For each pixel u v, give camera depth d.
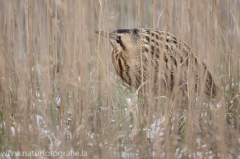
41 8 14.14
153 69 12.62
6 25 13.26
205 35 13.28
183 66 13.46
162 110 13.43
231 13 14.29
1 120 12.84
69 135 12.70
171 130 12.55
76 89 12.52
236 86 14.21
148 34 14.02
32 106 12.81
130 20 15.93
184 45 13.37
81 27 12.55
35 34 14.02
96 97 12.92
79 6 12.55
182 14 13.20
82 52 12.55
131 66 14.16
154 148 11.80
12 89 13.70
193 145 11.46
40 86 13.65
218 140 11.75
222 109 12.02
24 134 11.91
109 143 11.38
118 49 14.39
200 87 12.66
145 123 12.79
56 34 14.23
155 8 13.43
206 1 13.28
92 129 13.14
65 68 13.55
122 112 13.59
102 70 13.34
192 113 12.14
